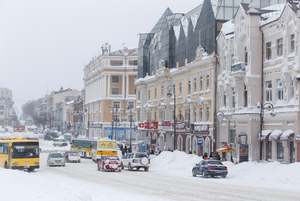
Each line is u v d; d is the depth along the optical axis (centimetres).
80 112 12456
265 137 3753
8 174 2775
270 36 3853
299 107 3338
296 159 3294
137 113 7844
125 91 10669
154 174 3562
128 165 4097
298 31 3362
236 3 4978
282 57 3656
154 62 7106
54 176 3222
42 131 17912
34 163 3716
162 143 6581
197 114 5356
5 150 3791
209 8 5006
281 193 2145
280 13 3794
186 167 3988
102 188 2347
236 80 4159
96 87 11581
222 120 4375
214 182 2780
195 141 5372
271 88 3838
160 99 6631
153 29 7988
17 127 17125
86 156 6794
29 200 1692
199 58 5219
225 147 4075
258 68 3962
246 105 4134
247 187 2448
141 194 2103
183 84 5872
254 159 3894
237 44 4222
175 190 2295
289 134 3431
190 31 5638
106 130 10512
